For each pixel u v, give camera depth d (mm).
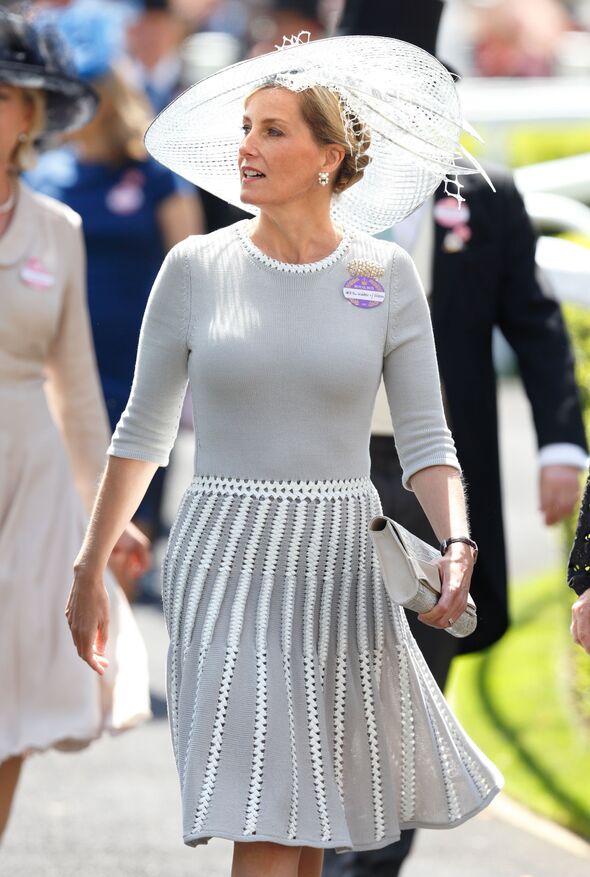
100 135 16109
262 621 8062
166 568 8336
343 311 8133
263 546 8102
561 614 14438
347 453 8188
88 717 10492
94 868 11281
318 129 8070
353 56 8125
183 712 8062
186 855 11586
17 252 10484
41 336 10547
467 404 10312
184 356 8266
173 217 16203
